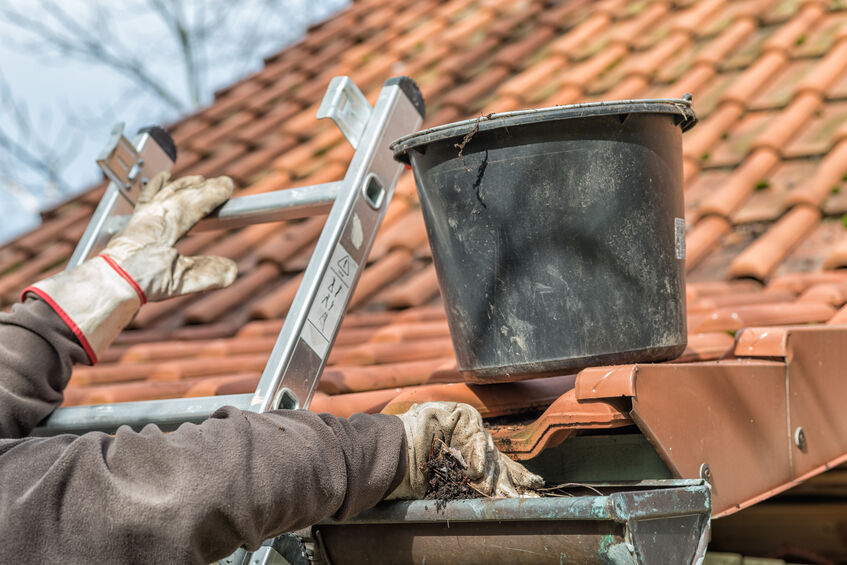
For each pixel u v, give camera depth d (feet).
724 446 5.15
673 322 5.18
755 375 5.58
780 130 11.25
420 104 6.35
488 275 5.11
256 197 6.17
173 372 8.86
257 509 3.85
